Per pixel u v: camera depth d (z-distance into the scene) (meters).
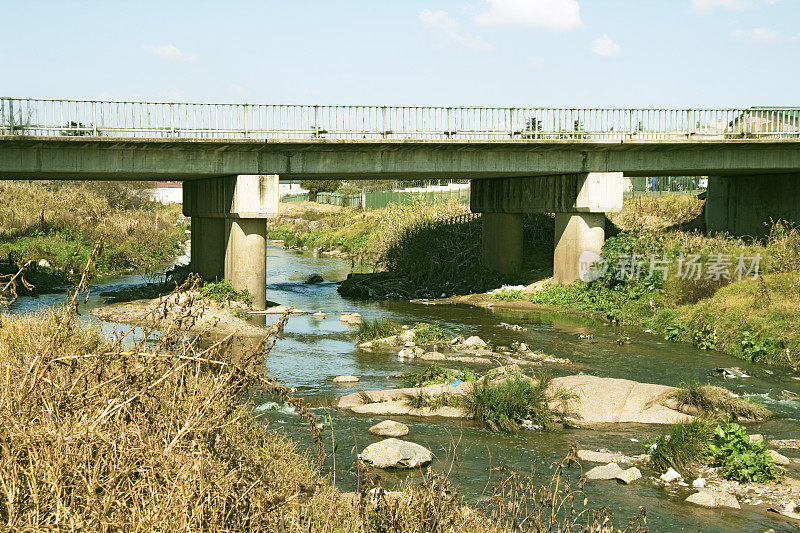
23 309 26.69
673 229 45.19
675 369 20.14
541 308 31.84
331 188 114.06
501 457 12.71
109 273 44.50
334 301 34.62
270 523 5.90
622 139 31.56
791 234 30.28
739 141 32.34
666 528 9.80
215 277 32.97
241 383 6.77
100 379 6.07
